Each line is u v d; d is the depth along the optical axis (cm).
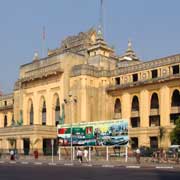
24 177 2598
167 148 6341
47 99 8512
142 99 7494
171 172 3166
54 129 7788
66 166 4297
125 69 7900
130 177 2595
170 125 6850
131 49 10044
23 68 9312
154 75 7419
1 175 2803
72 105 7919
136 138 7494
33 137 7431
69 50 9650
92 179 2422
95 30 9938
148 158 5509
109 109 8088
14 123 9306
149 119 7400
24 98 9125
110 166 4234
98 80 8181
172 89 7031
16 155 6750
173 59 7031
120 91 7944
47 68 8488
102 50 9156
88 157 6097
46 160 5966
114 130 5266
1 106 11550
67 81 8138
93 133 5534
